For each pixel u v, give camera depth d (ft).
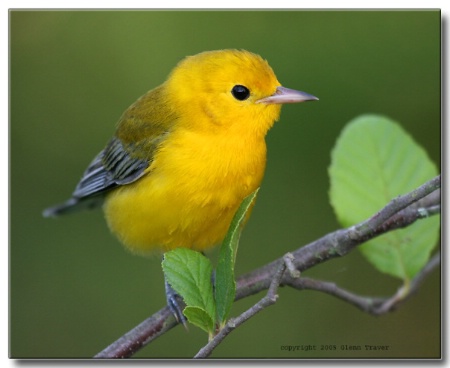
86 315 44.88
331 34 44.29
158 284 45.27
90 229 46.62
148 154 31.60
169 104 31.60
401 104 43.55
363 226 25.34
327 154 44.16
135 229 32.04
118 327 44.57
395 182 26.61
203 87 30.04
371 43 44.01
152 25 45.91
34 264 45.73
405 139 26.94
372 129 27.02
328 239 26.45
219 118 29.78
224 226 31.19
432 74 43.52
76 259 45.91
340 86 43.86
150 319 28.04
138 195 31.40
